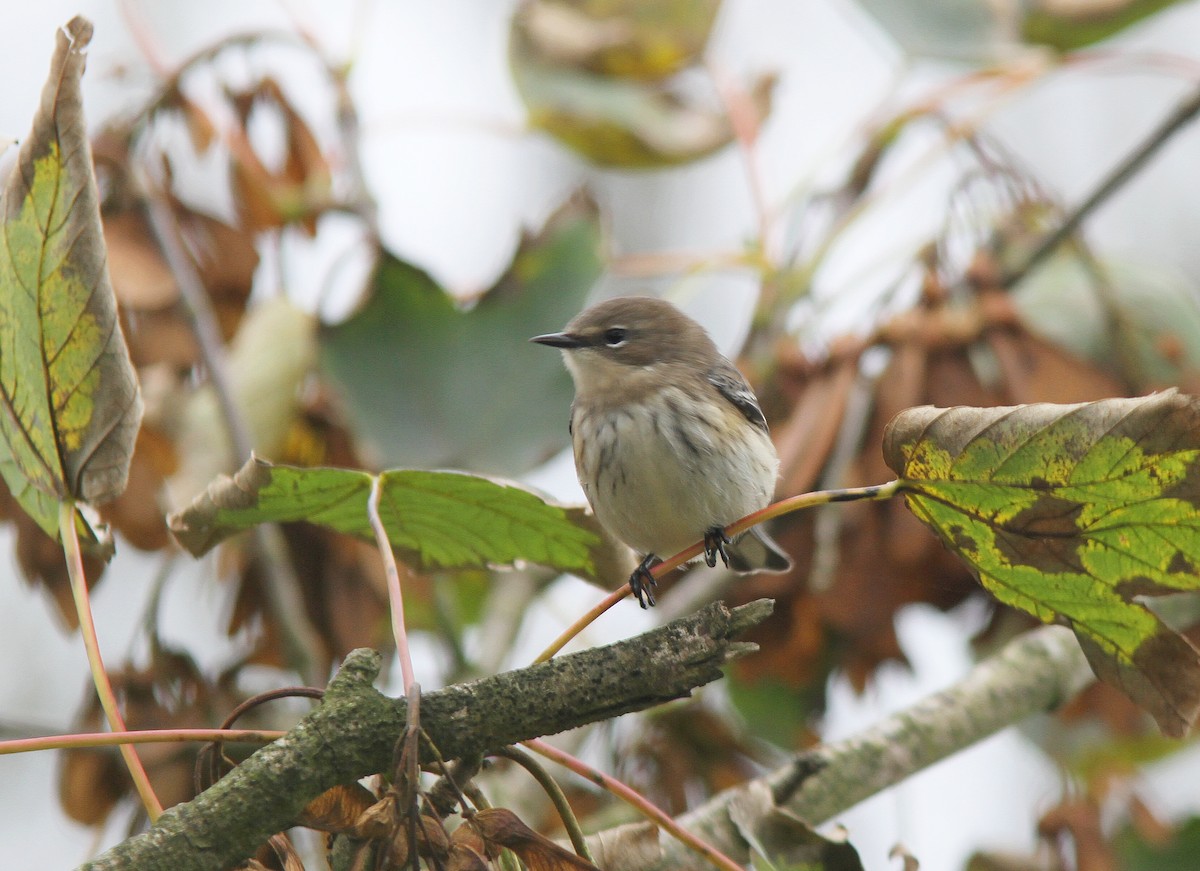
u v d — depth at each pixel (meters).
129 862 4.91
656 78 13.72
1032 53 12.89
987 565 6.16
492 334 11.02
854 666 11.20
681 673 5.29
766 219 12.52
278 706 9.80
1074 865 10.27
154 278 10.08
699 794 10.83
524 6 13.67
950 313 10.80
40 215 5.68
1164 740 12.15
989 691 9.36
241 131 11.45
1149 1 12.86
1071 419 5.44
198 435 10.05
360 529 7.12
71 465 6.03
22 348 5.88
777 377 11.61
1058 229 11.01
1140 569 5.78
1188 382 10.55
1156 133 10.99
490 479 6.49
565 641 6.09
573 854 5.03
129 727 9.20
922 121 12.56
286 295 10.73
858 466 10.57
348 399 10.60
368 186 11.61
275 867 5.61
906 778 8.84
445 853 4.96
